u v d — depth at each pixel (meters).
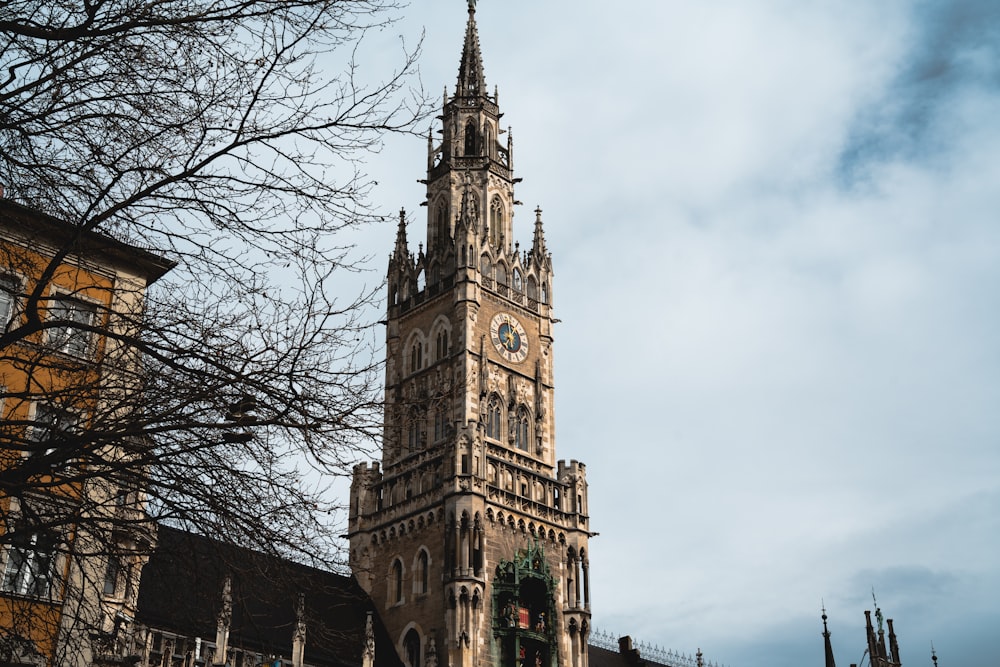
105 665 35.75
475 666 71.56
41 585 21.73
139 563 22.77
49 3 19.64
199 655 58.50
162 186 20.06
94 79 19.91
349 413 20.88
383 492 81.81
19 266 20.28
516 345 85.94
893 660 99.38
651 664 105.38
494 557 76.00
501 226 91.75
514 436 82.75
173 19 19.47
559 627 78.19
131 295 24.98
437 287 86.62
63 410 19.83
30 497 19.78
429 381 83.75
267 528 20.50
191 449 20.14
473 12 100.06
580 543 81.06
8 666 20.58
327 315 20.75
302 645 64.38
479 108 94.62
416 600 75.62
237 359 20.36
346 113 20.17
